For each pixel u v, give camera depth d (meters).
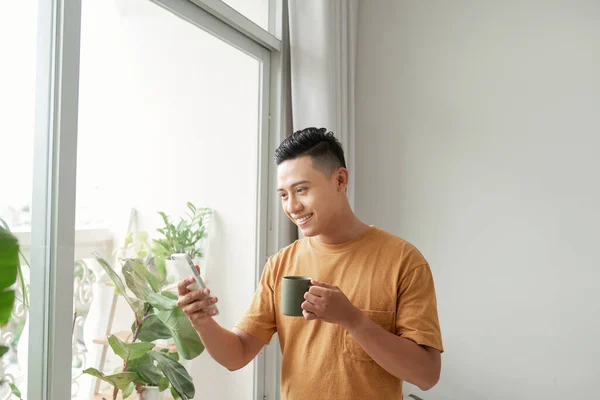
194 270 0.96
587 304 1.78
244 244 1.67
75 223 0.99
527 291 1.87
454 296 1.98
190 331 1.17
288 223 1.80
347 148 1.98
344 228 1.06
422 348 0.93
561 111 1.84
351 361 0.98
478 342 1.94
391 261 1.02
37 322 0.89
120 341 1.04
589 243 1.79
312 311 0.85
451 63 2.02
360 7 2.19
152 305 1.17
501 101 1.94
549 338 1.83
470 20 2.00
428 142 2.05
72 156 0.96
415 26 2.09
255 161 1.74
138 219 1.18
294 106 1.75
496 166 1.93
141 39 1.19
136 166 1.18
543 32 1.88
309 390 1.01
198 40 1.42
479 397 1.93
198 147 1.43
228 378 1.56
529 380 1.86
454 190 2.00
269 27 1.80
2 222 0.84
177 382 1.11
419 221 2.05
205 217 1.46
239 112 1.63
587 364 1.78
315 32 1.74
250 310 1.15
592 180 1.79
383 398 0.98
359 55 2.18
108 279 1.07
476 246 1.96
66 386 0.94
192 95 1.39
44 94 0.92
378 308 1.00
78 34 0.97
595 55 1.80
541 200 1.86
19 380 0.86
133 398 1.14
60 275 0.93
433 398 2.00
